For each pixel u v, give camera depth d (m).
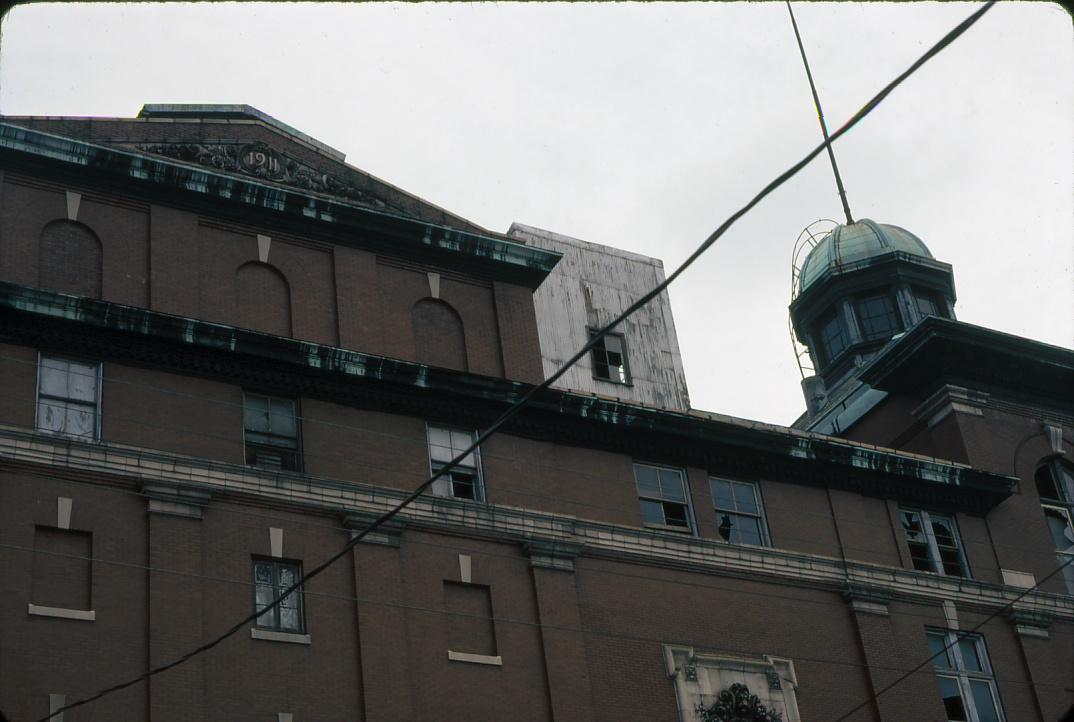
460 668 32.00
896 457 41.75
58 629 27.80
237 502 30.97
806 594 38.56
